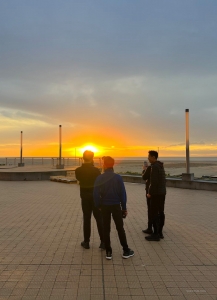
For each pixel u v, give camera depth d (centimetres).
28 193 1145
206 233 566
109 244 425
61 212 762
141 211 781
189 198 1012
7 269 385
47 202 927
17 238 526
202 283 347
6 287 334
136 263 409
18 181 1641
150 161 539
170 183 1328
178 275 369
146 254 445
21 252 451
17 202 925
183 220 678
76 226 615
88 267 393
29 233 560
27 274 369
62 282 347
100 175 440
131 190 1236
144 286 339
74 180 1527
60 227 606
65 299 308
